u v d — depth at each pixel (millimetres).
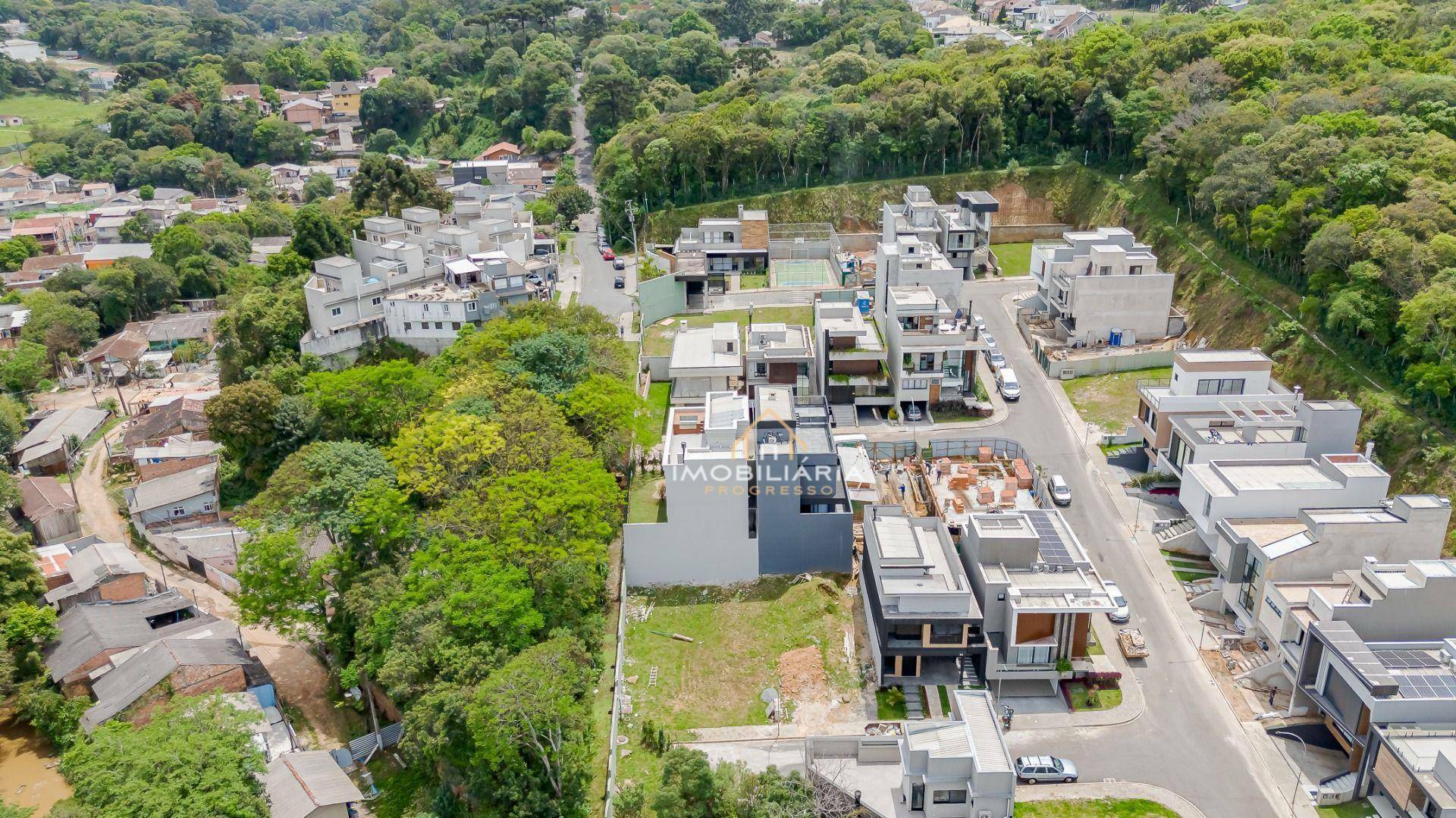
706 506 73188
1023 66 151125
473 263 124562
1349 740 55781
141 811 52750
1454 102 104062
